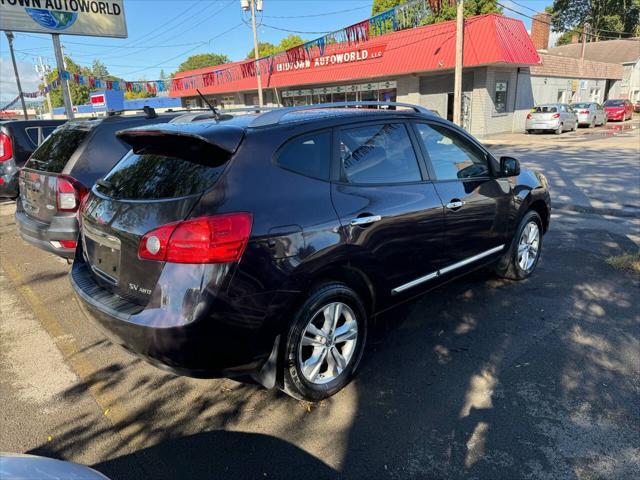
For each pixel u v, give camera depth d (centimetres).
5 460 155
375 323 373
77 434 278
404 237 332
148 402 308
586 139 2088
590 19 5619
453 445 260
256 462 252
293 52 1572
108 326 265
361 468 246
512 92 2500
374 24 1296
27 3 1244
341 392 311
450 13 3145
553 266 529
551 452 253
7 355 369
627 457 248
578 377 318
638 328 382
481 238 411
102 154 493
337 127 315
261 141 274
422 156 366
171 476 244
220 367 254
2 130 766
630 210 787
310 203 279
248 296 251
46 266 582
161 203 256
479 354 351
